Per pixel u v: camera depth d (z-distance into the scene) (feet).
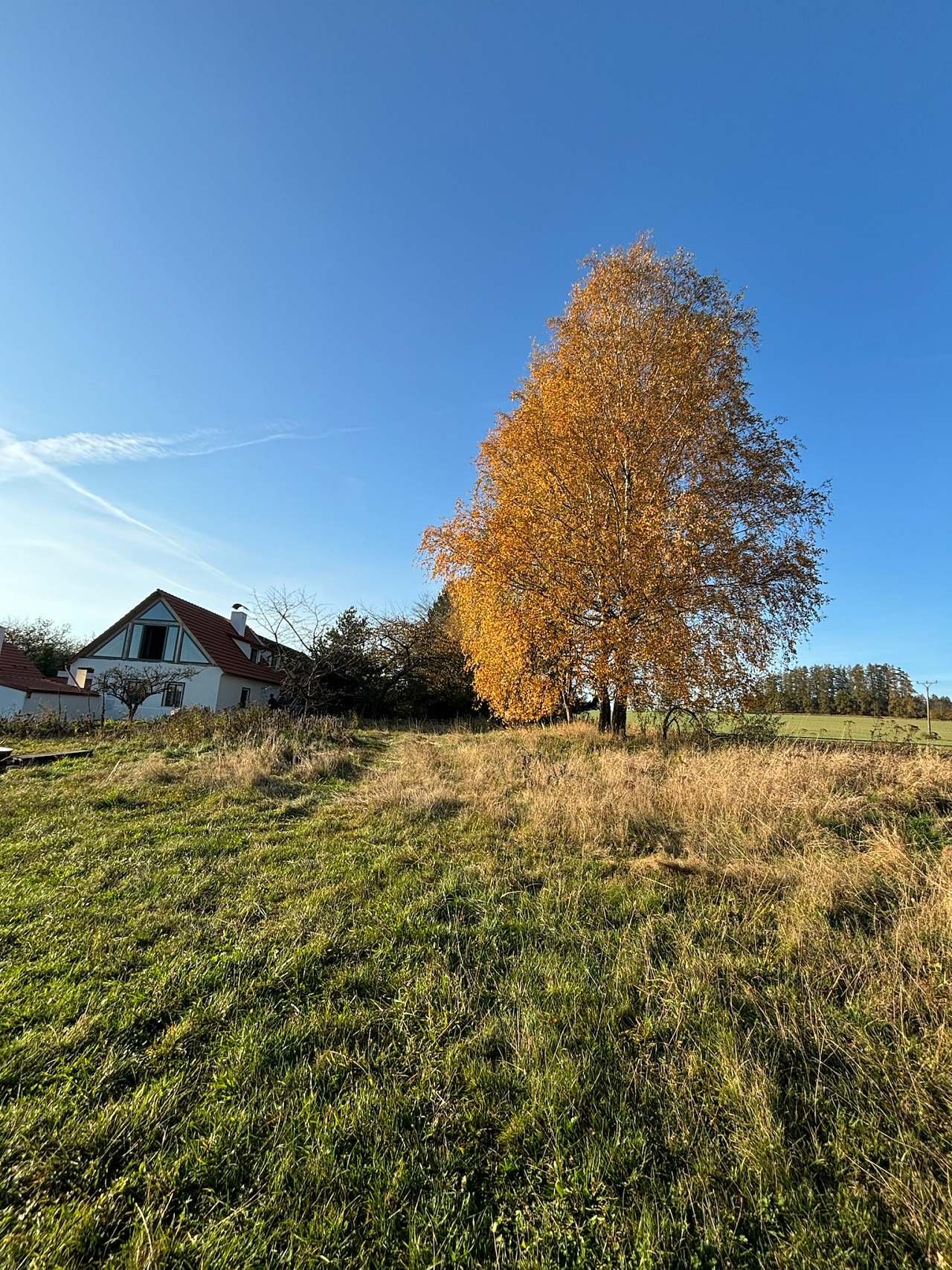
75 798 22.70
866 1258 5.21
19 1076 7.50
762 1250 5.33
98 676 79.30
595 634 37.73
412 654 78.13
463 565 42.16
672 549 35.35
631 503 40.06
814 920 11.27
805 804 17.93
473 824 19.70
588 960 10.41
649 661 36.55
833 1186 5.94
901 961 9.66
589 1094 7.19
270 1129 6.75
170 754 33.96
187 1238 5.44
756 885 13.38
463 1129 6.75
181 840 17.87
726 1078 7.23
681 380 38.65
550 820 19.01
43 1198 5.84
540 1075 7.48
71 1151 6.37
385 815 20.75
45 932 11.60
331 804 23.16
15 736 40.81
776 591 39.42
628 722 57.67
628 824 18.16
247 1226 5.60
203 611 99.14
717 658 37.42
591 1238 5.45
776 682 41.75
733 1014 8.62
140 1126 6.74
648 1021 8.55
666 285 43.73
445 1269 5.22
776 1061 7.64
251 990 9.53
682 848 16.58
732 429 41.01
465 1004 9.09
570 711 64.49
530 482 40.22
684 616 37.78
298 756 32.91
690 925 11.61
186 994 9.44
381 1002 9.31
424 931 11.69
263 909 12.83
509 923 12.01
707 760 26.86
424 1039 8.34
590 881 14.26
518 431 41.32
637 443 40.27
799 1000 8.98
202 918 12.34
